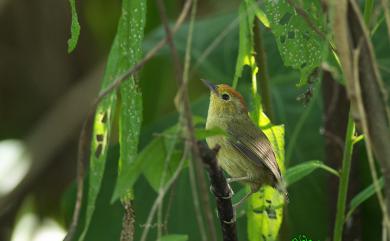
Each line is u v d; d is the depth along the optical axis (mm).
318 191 10961
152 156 5688
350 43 5340
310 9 6602
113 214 10984
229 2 15500
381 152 5457
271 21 6617
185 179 10805
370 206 10453
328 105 9906
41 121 15133
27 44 15789
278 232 8422
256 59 7895
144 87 13367
